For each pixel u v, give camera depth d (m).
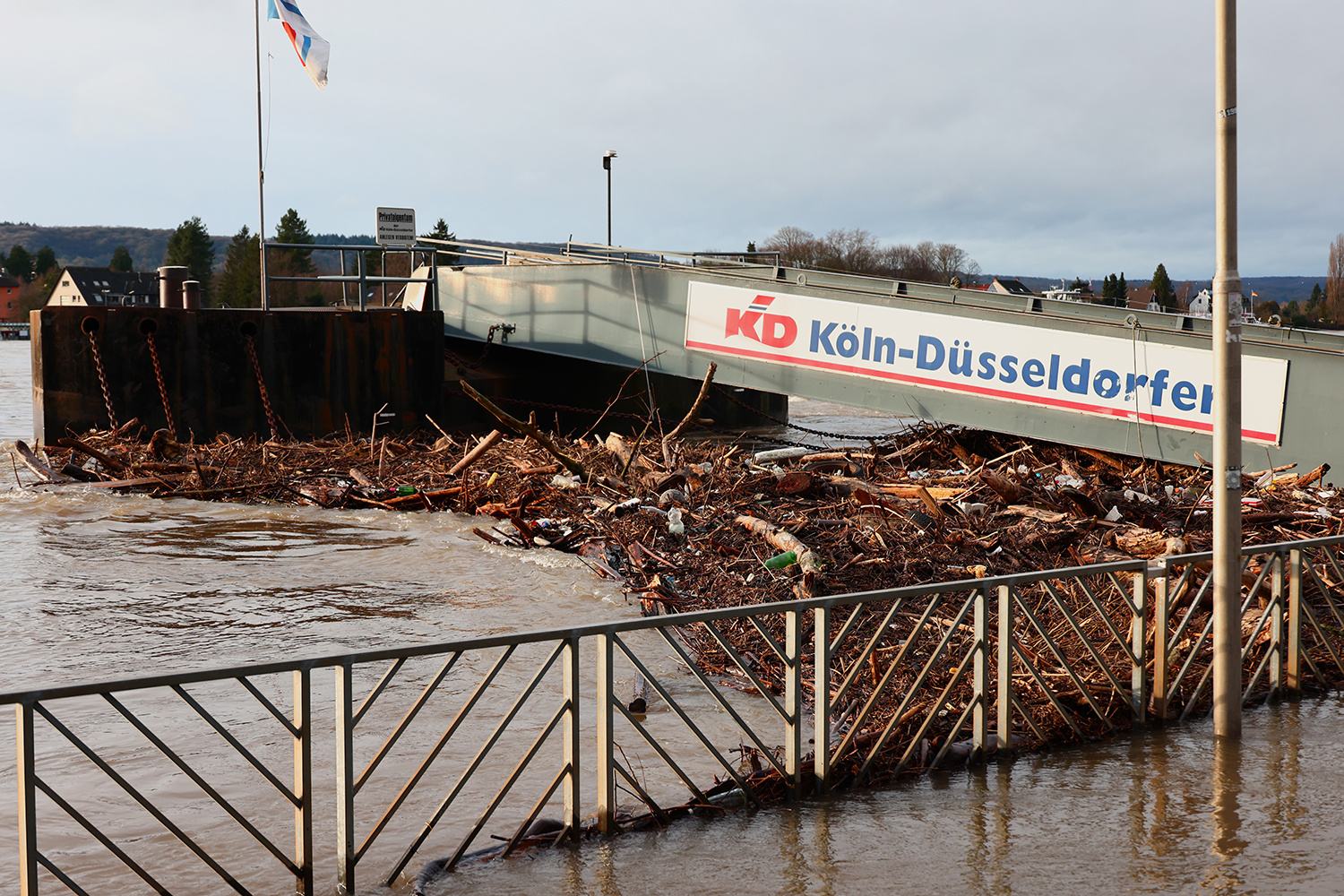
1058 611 8.77
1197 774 5.95
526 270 26.86
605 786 5.16
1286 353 17.23
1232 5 6.08
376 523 16.86
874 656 7.86
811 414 45.88
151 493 19.53
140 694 8.04
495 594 11.69
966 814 5.43
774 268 22.59
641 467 18.36
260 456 22.06
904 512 13.04
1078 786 5.79
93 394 23.58
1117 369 18.50
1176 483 18.17
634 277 24.75
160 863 5.09
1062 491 13.81
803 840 5.14
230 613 10.88
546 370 30.77
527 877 4.76
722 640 5.54
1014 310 19.56
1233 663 6.45
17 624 10.38
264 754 6.70
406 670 8.62
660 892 4.60
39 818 5.65
